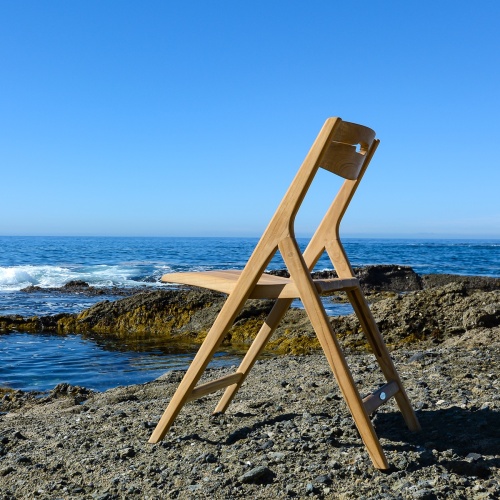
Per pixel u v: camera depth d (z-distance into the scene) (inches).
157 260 1828.2
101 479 119.5
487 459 116.2
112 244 3818.9
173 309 514.6
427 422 139.9
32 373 338.0
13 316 533.6
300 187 113.0
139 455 130.3
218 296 523.2
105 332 503.2
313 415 149.9
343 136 118.2
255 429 142.1
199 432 143.4
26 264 1510.8
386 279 986.7
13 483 121.8
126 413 178.7
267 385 203.8
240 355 384.8
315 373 215.8
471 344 307.1
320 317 111.9
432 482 106.4
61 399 264.1
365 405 115.0
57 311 655.1
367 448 112.6
